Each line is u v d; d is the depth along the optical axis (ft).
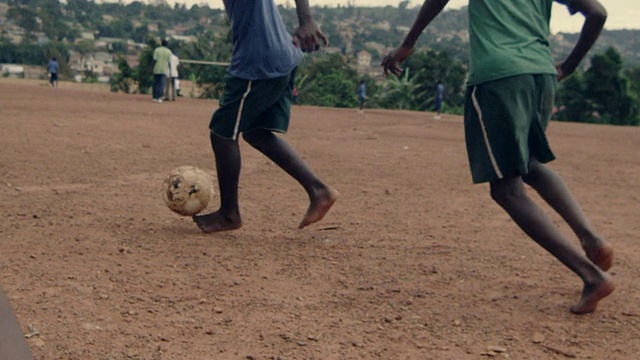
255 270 16.19
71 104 63.00
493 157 13.99
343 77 176.96
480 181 14.21
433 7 14.57
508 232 21.16
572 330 13.41
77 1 603.26
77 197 23.07
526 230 14.28
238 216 19.27
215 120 18.54
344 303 14.35
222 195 19.07
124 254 16.78
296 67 18.57
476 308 14.40
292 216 22.12
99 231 18.75
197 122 52.49
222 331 12.54
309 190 18.89
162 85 79.77
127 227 19.38
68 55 364.38
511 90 13.69
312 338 12.44
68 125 43.45
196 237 18.75
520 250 19.02
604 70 173.78
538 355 12.26
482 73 13.89
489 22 14.21
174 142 39.09
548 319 13.93
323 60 189.06
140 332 12.25
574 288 15.84
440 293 15.24
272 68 17.97
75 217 20.24
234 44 18.26
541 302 14.88
